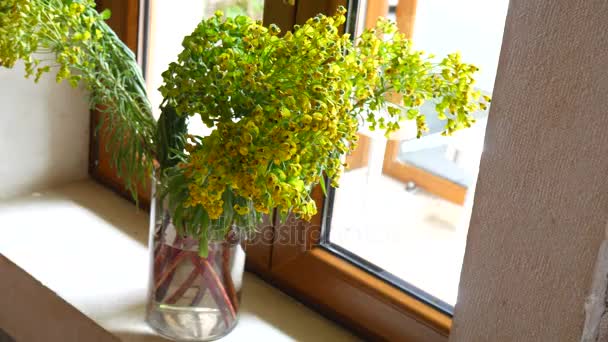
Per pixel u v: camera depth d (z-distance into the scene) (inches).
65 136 64.0
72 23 43.2
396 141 52.9
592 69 31.8
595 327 33.6
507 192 35.3
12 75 58.8
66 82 62.1
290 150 35.8
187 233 45.1
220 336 49.4
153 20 60.4
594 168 32.4
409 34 48.4
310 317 52.9
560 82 32.7
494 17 45.3
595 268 33.1
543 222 34.4
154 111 62.9
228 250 46.9
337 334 51.5
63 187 65.4
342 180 52.0
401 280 50.2
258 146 36.6
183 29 58.9
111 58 45.9
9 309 57.7
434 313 47.3
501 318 36.6
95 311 51.1
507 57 34.1
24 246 57.1
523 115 34.1
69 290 52.8
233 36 39.6
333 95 37.5
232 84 37.7
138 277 55.3
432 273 50.9
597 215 32.7
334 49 37.7
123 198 65.0
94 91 47.8
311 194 50.7
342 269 51.0
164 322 48.6
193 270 46.9
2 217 60.2
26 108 60.7
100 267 55.9
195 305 47.7
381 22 40.8
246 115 39.6
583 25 31.7
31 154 62.6
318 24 38.3
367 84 39.6
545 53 32.9
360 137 52.1
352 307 50.8
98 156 65.5
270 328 51.3
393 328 48.8
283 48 37.3
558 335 34.9
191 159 38.9
